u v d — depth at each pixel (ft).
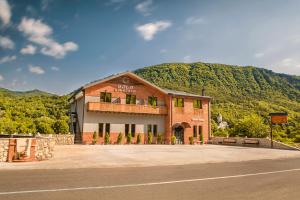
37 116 189.06
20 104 210.18
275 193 27.63
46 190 25.63
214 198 24.66
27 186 27.22
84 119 104.94
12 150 46.09
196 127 127.75
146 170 41.83
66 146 85.25
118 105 108.58
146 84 118.32
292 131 160.45
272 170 45.96
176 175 37.50
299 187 31.09
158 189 27.68
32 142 48.14
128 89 114.32
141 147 91.97
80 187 27.43
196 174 38.96
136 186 28.81
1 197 22.70
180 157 62.44
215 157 65.36
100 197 23.66
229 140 125.59
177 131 122.93
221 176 37.70
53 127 111.75
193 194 25.95
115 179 32.78
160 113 118.52
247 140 118.32
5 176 32.89
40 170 38.91
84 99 105.60
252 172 42.80
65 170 39.45
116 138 110.22
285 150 97.81
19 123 135.85
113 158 55.98
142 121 116.78
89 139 104.88
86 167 42.91
